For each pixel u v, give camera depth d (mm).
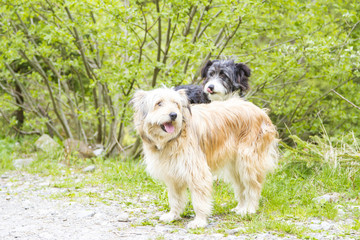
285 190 5703
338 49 8266
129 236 4164
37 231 4324
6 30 8734
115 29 9523
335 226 4320
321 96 9055
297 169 6473
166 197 5750
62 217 4871
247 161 4746
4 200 5734
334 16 9086
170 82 7695
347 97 9227
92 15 8633
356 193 5418
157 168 4527
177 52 7797
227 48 9367
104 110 9039
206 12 7910
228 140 4746
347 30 8812
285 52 8305
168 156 4426
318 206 4969
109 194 6035
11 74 10461
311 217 4688
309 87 9336
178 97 4355
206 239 3994
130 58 9211
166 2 7621
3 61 9164
